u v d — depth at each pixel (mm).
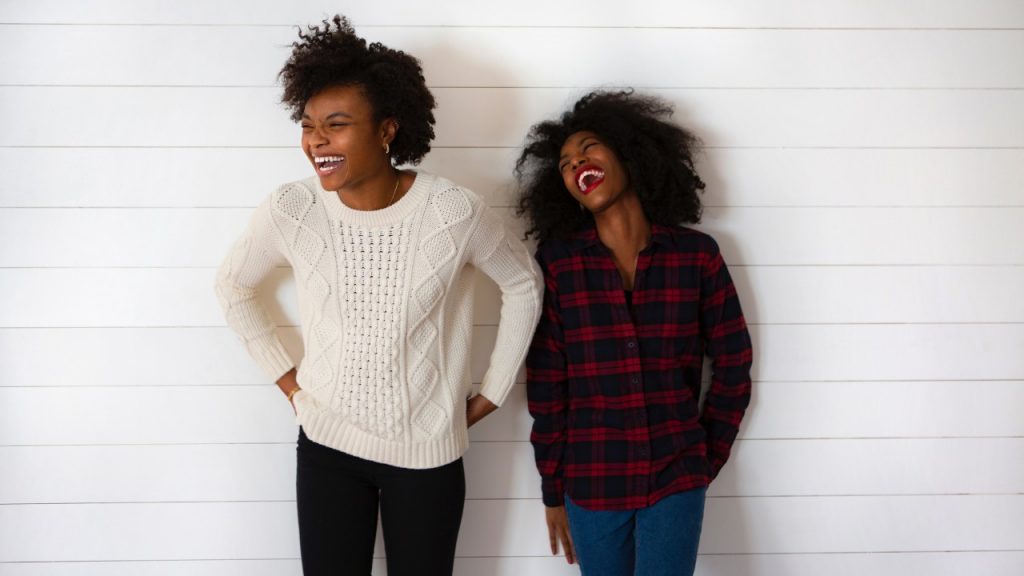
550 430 1419
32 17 1467
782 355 1594
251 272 1323
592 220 1454
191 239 1523
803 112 1538
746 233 1562
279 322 1558
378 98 1118
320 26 1487
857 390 1604
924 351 1600
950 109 1547
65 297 1524
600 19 1506
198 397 1562
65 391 1544
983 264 1581
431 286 1190
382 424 1225
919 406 1611
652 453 1316
